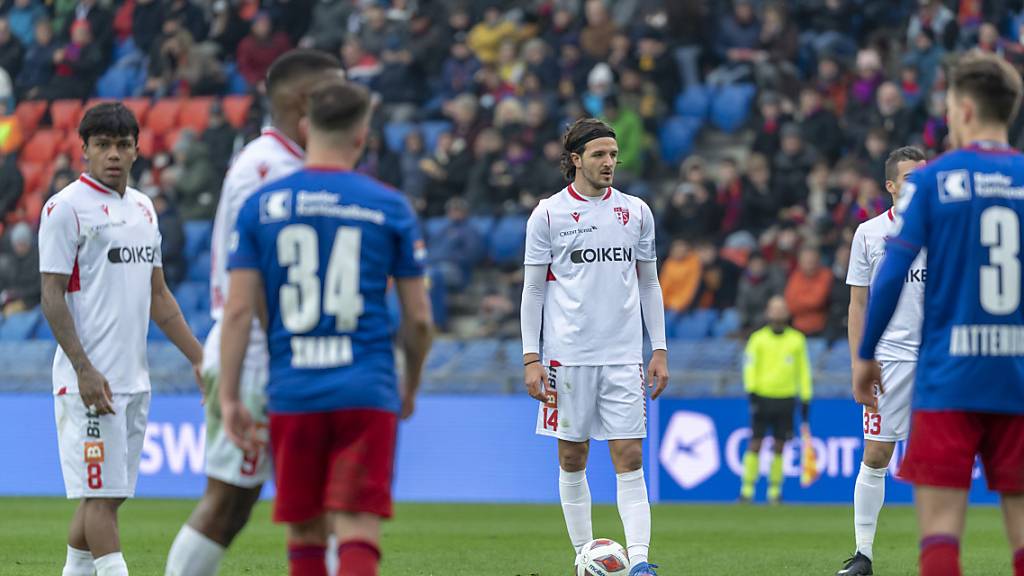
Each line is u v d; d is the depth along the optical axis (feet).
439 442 185.57
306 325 52.47
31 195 252.42
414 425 186.91
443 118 240.94
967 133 57.36
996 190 55.72
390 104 242.58
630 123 220.64
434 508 169.99
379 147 223.92
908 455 56.80
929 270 56.44
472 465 183.93
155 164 239.91
